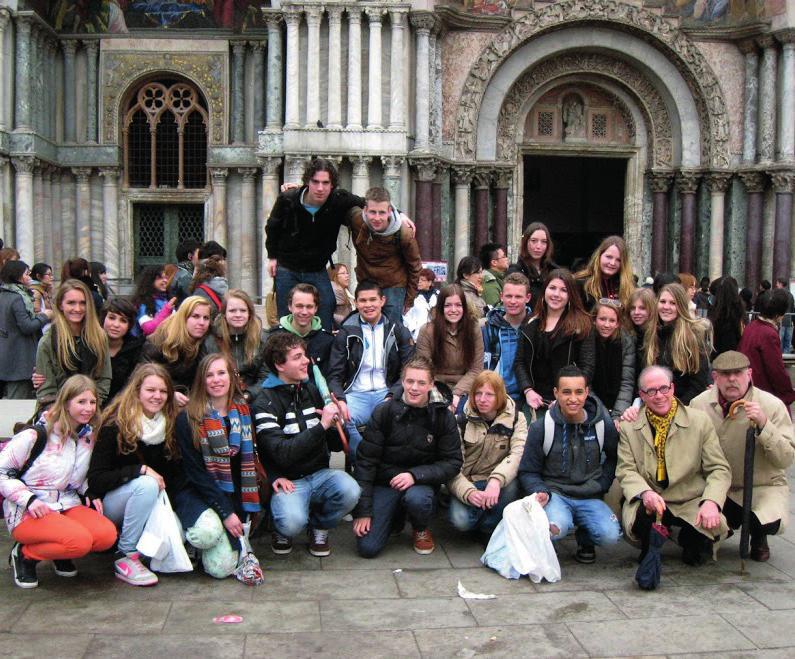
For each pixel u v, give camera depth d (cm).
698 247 2205
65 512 673
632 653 561
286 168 1936
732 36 2108
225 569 686
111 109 2169
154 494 677
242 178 2170
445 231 2056
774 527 724
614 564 740
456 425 761
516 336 880
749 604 644
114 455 686
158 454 705
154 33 2159
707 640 580
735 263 2173
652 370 715
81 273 1009
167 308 946
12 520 653
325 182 795
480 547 776
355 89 1923
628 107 2212
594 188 3025
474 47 2052
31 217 2034
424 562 736
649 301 826
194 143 2209
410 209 1992
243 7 2150
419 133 1969
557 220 3041
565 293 817
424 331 859
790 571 718
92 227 2200
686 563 737
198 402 695
